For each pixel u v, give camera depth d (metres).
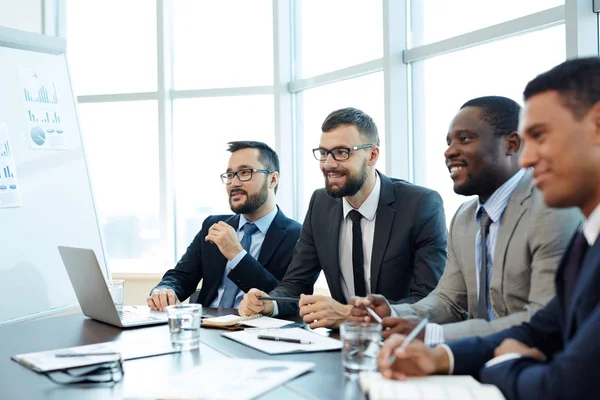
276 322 1.88
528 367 1.06
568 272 1.13
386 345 1.22
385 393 1.03
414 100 3.29
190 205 4.43
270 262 2.63
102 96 4.42
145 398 1.12
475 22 2.91
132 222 4.43
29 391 1.23
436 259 2.10
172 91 4.38
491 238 1.65
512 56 2.72
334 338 1.63
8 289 2.67
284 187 4.12
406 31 3.27
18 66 2.91
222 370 1.28
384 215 2.19
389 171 3.25
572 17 2.27
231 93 4.28
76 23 4.50
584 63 1.04
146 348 1.58
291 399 1.11
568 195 1.05
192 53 4.41
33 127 2.92
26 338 1.78
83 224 3.10
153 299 2.24
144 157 4.42
